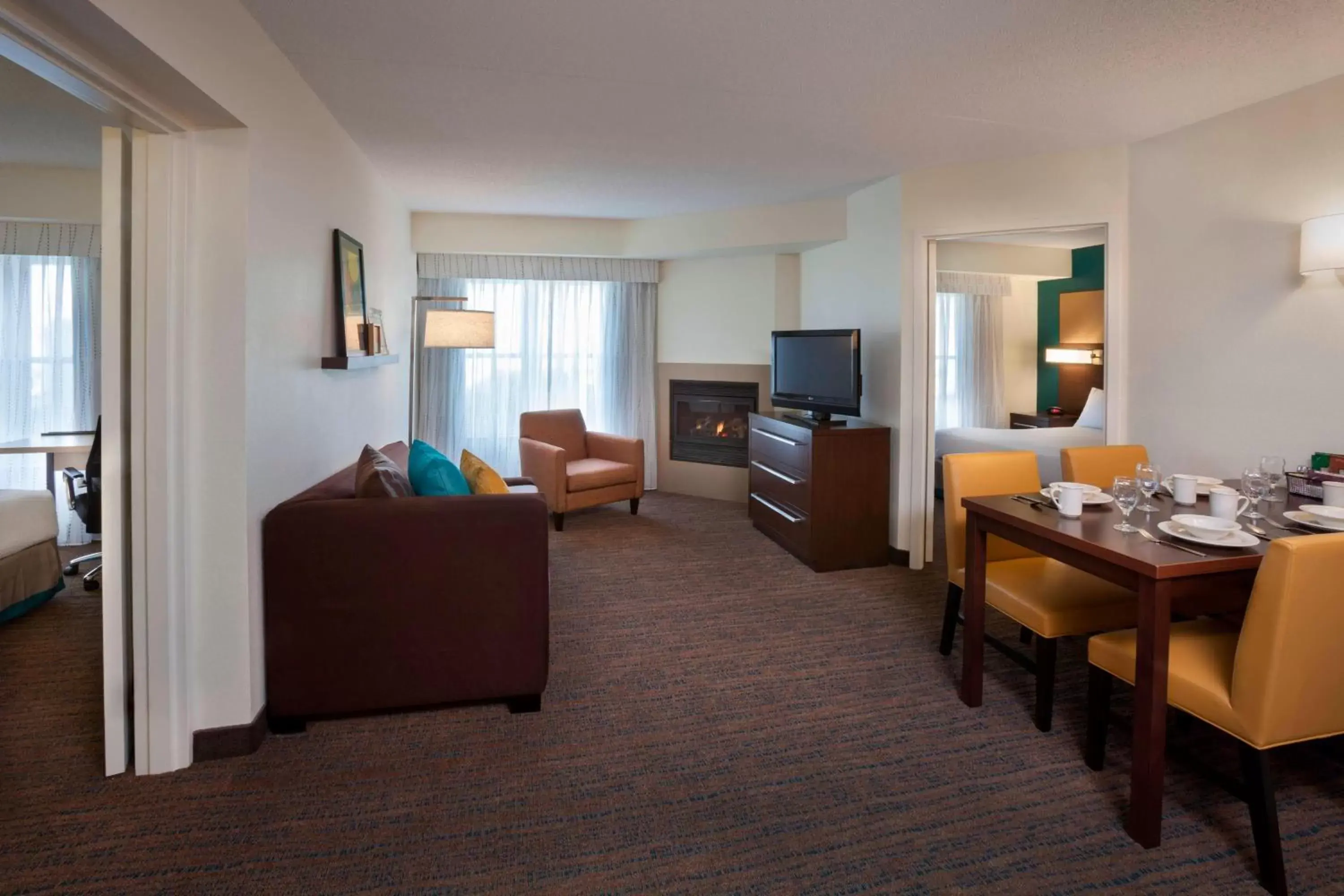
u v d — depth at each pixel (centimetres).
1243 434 316
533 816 193
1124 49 252
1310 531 211
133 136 202
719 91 291
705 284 613
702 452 627
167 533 209
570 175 423
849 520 425
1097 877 170
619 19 230
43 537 352
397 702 241
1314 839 182
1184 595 181
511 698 250
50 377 462
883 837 185
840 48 252
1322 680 163
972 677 255
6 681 272
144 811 194
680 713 252
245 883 167
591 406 630
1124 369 368
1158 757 179
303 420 267
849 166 404
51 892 164
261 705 229
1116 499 221
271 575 229
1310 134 287
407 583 238
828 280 517
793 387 491
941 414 712
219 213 211
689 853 179
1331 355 285
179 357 209
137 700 210
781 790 206
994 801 200
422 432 584
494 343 500
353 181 351
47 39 148
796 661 296
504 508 243
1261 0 219
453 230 548
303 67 260
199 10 183
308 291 275
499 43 246
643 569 423
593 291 623
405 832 186
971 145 364
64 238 446
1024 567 275
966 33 241
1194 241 332
